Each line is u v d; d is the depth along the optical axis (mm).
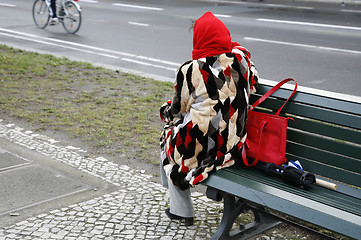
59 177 4250
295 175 2941
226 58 3066
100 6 18328
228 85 3047
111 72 8297
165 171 3234
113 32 12859
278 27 13562
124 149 4934
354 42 11461
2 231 3379
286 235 3387
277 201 2672
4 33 12703
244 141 3164
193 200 3885
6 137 5250
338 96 3160
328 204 2656
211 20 3100
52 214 3619
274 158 3129
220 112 3020
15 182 4125
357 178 3066
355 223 2375
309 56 10039
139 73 8281
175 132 3162
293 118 3307
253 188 2801
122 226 3465
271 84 3459
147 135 5328
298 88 3355
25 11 16812
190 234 3373
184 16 15781
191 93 3066
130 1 20297
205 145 3049
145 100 6613
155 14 16281
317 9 17844
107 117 5914
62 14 12883
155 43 11367
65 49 10672
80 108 6254
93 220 3539
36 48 10711
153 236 3342
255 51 10508
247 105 3154
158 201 3848
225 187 2922
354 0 19359
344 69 8969
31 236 3320
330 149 3160
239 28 13352
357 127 3020
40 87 7238
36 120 5773
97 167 4500
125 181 4219
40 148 4941
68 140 5176
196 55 3133
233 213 3133
